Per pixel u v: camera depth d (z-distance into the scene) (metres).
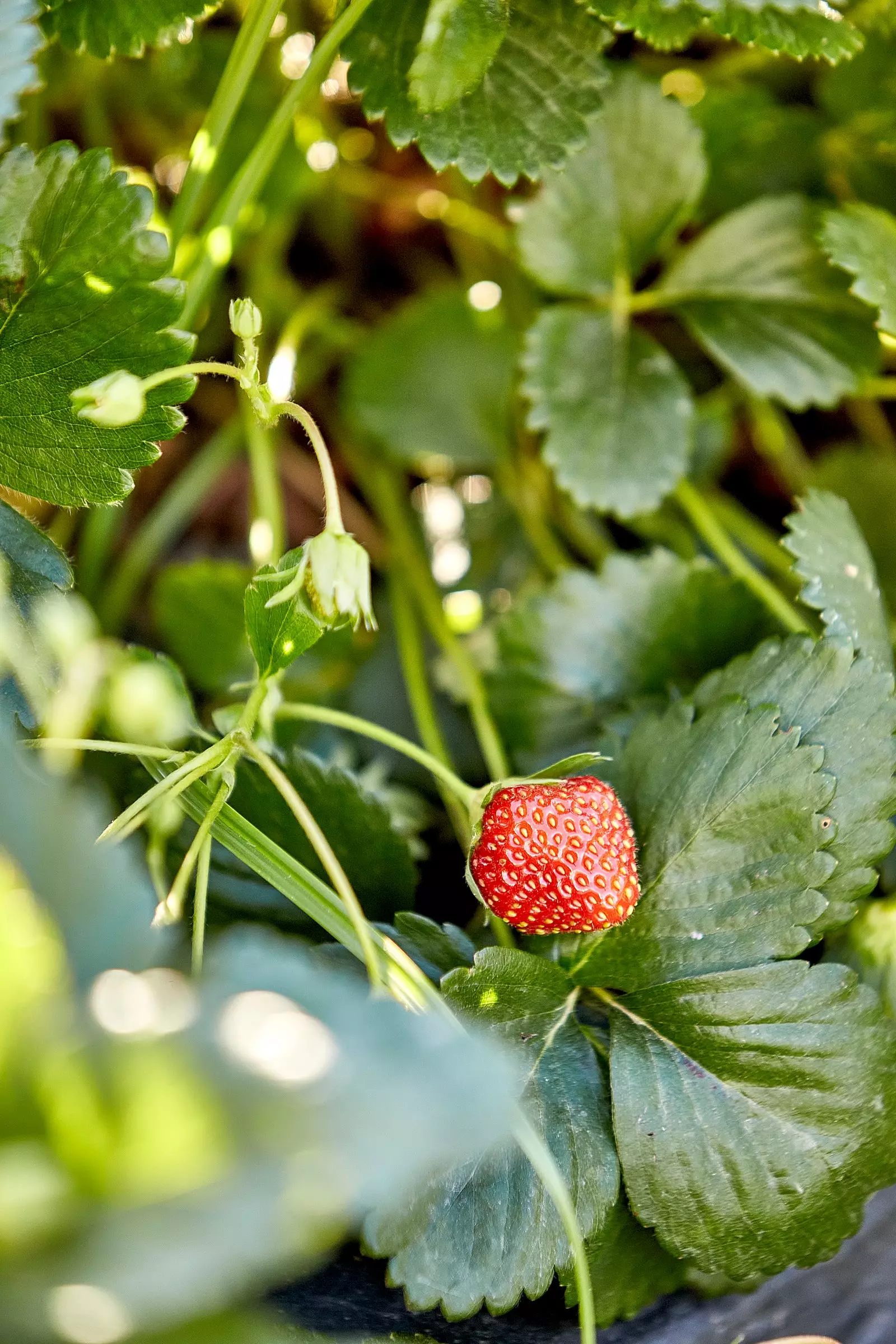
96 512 0.57
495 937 0.51
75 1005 0.33
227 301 0.64
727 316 0.57
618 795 0.50
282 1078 0.31
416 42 0.49
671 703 0.50
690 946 0.48
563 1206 0.44
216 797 0.46
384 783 0.57
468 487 0.65
